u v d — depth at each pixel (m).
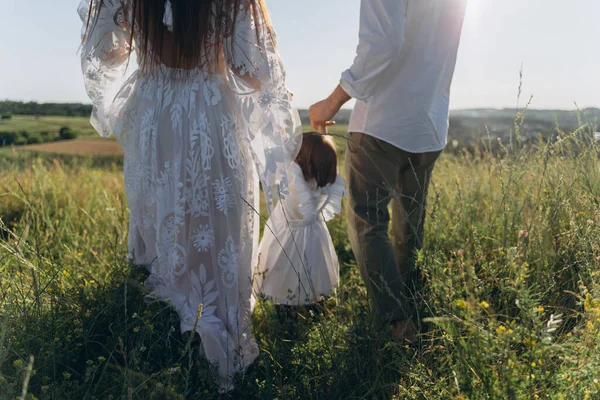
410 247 2.73
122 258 2.70
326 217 2.86
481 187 3.66
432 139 2.50
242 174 2.25
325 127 2.66
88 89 2.33
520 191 3.33
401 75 2.36
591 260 2.29
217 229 2.21
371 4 2.19
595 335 1.68
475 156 4.00
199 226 2.20
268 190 2.28
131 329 2.21
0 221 2.46
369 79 2.27
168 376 1.89
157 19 2.11
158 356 2.18
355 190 2.54
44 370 1.90
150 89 2.21
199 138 2.15
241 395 2.15
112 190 4.98
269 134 2.24
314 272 2.76
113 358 2.06
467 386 1.62
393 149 2.45
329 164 2.76
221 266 2.23
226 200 2.21
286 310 2.77
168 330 2.22
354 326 2.28
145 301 2.32
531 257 2.56
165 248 2.24
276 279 2.75
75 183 5.23
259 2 2.18
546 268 2.45
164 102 2.19
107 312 2.30
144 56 2.19
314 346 2.30
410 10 2.27
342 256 3.71
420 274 2.68
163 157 2.20
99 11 2.21
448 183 4.25
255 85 2.20
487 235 2.91
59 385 1.86
